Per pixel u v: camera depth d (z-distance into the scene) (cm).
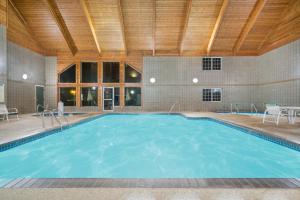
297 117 899
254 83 1303
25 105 1081
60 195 186
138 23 1077
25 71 1077
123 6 979
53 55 1285
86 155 488
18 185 204
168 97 1320
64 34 1141
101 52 1288
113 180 217
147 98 1309
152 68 1309
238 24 1084
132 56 1301
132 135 727
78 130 738
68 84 1298
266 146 491
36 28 1097
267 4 955
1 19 839
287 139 424
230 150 532
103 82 1305
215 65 1316
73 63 1289
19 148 440
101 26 1095
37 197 183
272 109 675
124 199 179
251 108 1304
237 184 207
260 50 1273
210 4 966
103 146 573
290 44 1003
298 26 945
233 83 1318
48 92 1288
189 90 1318
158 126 898
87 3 959
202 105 1318
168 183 210
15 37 988
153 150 534
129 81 1316
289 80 1014
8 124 659
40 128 574
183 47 1267
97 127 884
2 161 396
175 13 1019
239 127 632
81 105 1305
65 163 431
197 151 524
